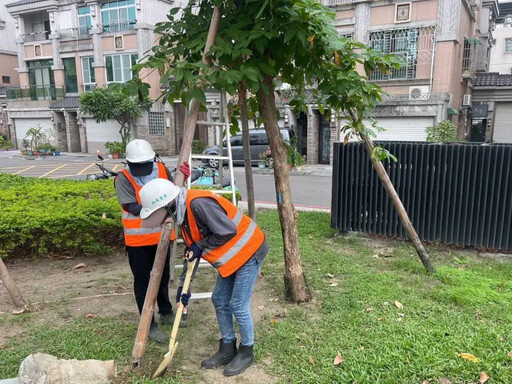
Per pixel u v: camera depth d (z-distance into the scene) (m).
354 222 6.47
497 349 3.19
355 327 3.59
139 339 2.95
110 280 4.79
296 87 4.53
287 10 3.21
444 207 5.86
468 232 5.77
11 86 34.38
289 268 4.13
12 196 6.22
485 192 5.60
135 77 3.36
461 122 20.55
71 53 27.67
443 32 16.98
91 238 5.32
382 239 6.44
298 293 4.12
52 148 26.92
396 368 2.98
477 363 3.02
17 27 29.45
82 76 27.66
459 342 3.30
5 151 29.67
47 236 5.20
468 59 20.42
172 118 26.09
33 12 28.75
